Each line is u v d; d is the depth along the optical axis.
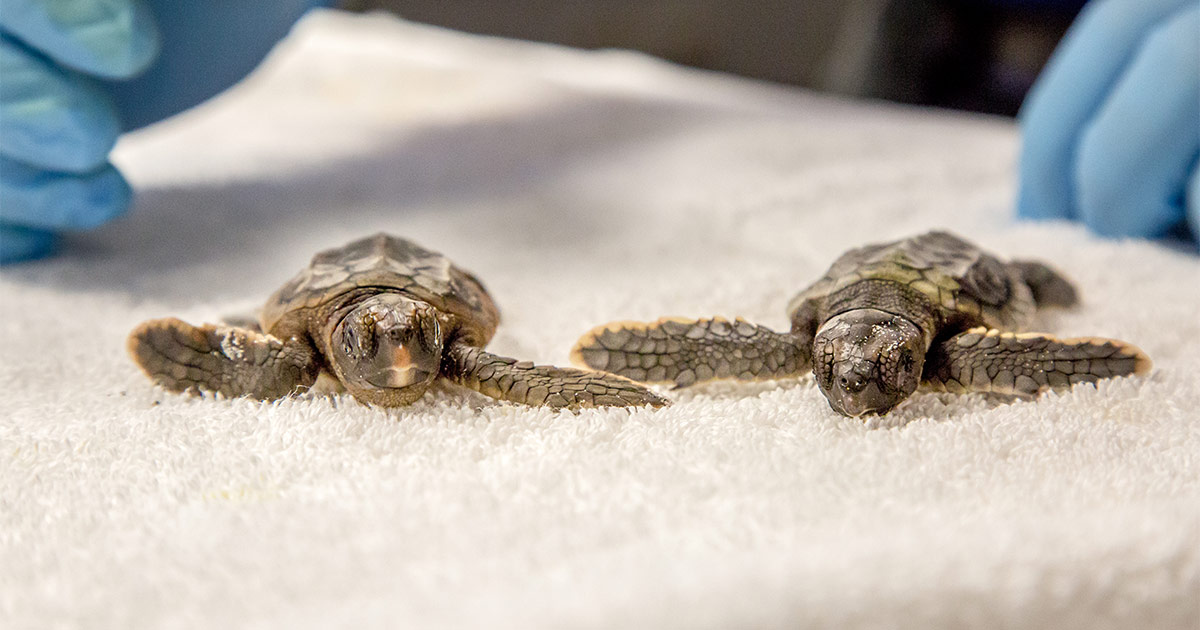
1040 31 0.64
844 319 0.25
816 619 0.19
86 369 0.27
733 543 0.21
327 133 0.48
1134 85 0.33
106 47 0.30
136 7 0.30
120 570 0.21
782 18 0.82
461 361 0.25
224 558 0.21
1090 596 0.20
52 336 0.29
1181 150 0.32
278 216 0.37
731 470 0.22
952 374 0.25
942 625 0.19
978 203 0.39
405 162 0.44
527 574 0.20
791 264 0.33
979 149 0.48
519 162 0.44
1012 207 0.38
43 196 0.32
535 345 0.28
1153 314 0.29
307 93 0.55
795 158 0.44
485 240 0.36
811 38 0.81
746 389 0.26
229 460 0.23
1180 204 0.33
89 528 0.22
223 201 0.38
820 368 0.24
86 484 0.23
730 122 0.50
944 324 0.26
